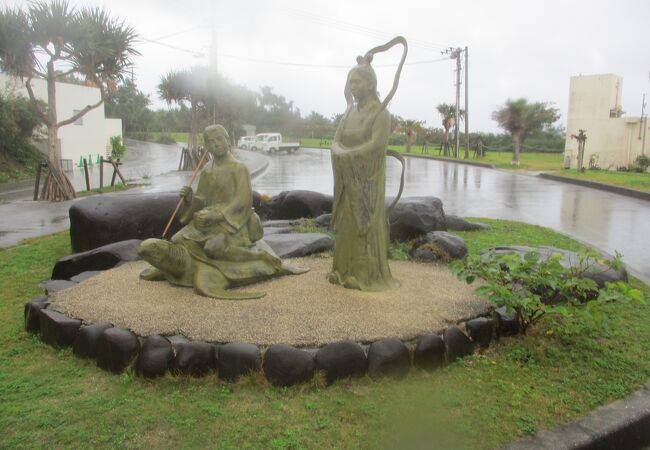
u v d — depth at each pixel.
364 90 4.87
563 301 4.97
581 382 3.76
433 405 3.43
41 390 3.59
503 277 4.50
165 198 7.88
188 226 5.14
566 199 15.80
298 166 29.91
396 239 7.98
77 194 16.03
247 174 5.18
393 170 27.83
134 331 3.93
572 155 27.39
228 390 3.55
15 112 23.83
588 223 11.47
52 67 14.92
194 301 4.55
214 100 26.39
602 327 4.40
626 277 5.79
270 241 6.76
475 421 3.27
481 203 14.89
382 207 4.96
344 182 4.89
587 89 26.64
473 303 4.62
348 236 5.00
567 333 4.53
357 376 3.70
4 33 13.84
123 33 15.65
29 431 3.12
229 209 5.04
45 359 4.07
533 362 4.03
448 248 6.54
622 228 10.84
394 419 3.27
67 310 4.43
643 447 3.40
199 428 3.15
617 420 3.31
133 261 6.09
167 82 27.28
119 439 3.05
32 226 10.78
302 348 3.74
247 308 4.38
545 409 3.41
